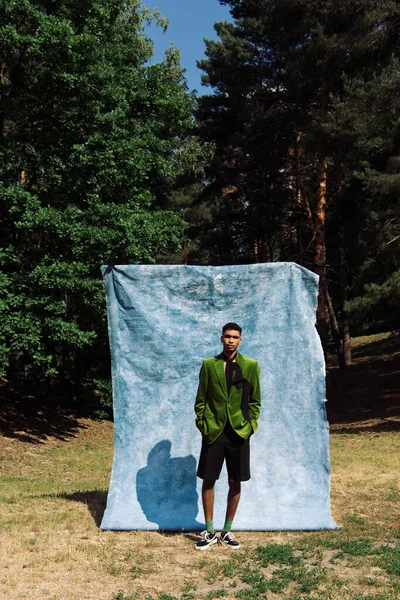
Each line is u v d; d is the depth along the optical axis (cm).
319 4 2711
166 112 2206
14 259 1823
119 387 723
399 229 2408
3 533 644
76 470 1475
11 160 1897
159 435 716
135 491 697
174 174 2189
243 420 618
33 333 1758
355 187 3188
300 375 718
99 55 1950
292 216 3612
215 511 684
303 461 704
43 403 2531
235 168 3709
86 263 1884
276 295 735
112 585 507
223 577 529
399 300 2238
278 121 3134
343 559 573
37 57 1855
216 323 736
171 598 476
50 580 514
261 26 3331
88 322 2245
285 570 538
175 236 2131
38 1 1894
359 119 2325
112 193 2008
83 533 652
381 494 846
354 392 3272
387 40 2406
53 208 1806
